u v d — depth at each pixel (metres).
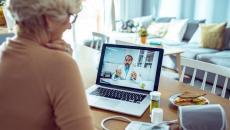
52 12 0.70
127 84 1.38
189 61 1.69
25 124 0.74
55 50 0.73
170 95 1.36
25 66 0.71
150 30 5.15
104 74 1.44
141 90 1.34
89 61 2.00
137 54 1.39
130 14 6.29
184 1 5.35
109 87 1.42
